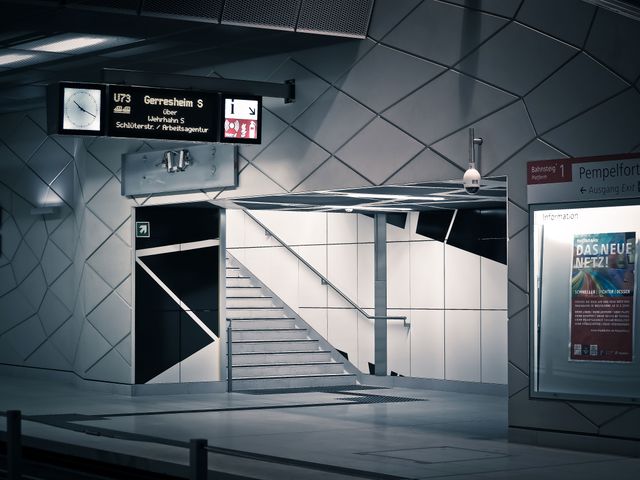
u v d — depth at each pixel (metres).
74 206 22.03
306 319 23.20
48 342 23.06
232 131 15.55
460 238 19.89
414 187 15.30
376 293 21.41
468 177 13.50
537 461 11.88
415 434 14.14
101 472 12.23
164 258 19.73
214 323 20.09
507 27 13.64
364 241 21.86
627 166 12.41
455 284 19.98
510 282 13.55
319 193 16.48
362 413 16.59
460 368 19.86
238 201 18.23
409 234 20.92
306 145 16.33
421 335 20.66
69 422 15.30
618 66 12.46
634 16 11.68
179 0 14.35
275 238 24.16
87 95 14.54
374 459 11.95
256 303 23.91
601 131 12.63
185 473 11.27
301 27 15.13
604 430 12.59
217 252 20.17
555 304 13.08
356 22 15.35
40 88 20.08
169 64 17.67
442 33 14.41
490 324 19.28
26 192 23.88
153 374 19.50
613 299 12.59
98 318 20.25
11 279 24.41
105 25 14.95
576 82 12.88
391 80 15.09
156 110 14.95
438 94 14.45
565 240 13.00
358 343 21.89
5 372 24.50
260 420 15.64
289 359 22.02
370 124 15.37
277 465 11.56
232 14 14.73
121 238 19.75
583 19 12.83
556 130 13.07
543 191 13.18
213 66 17.78
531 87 13.34
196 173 18.11
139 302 19.47
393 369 21.22
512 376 13.48
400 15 15.00
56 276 22.81
